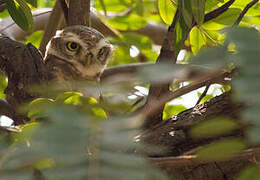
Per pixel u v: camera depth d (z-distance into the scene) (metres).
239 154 1.56
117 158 1.17
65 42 2.32
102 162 1.15
